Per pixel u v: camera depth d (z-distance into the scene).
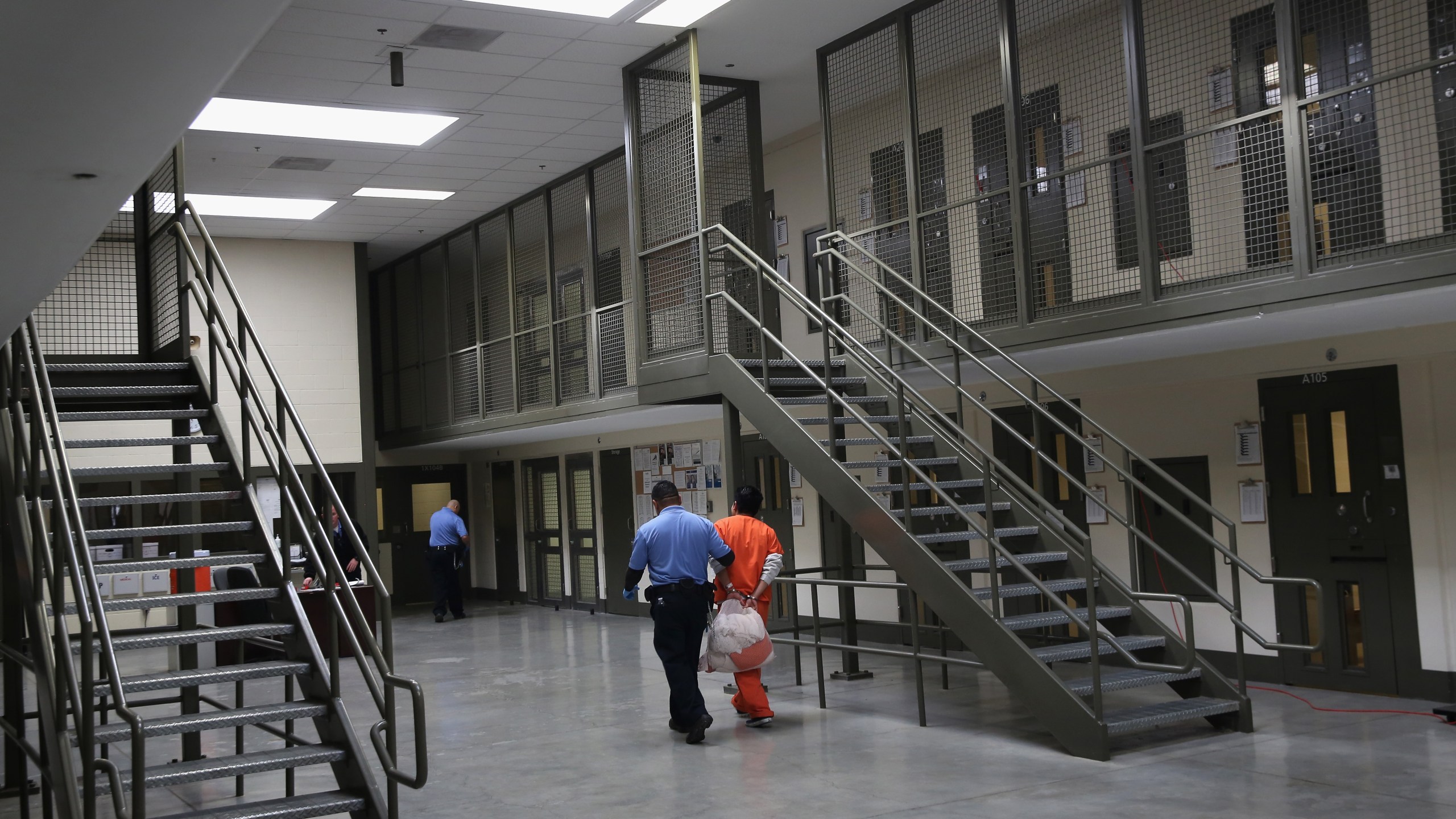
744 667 6.70
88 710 3.95
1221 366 7.72
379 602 4.66
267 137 10.31
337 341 14.90
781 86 9.63
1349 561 7.09
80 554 4.27
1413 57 5.97
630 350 11.44
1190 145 6.92
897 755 5.94
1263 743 5.88
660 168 8.88
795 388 8.30
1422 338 6.66
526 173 12.09
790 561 11.38
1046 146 7.54
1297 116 5.87
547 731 7.09
